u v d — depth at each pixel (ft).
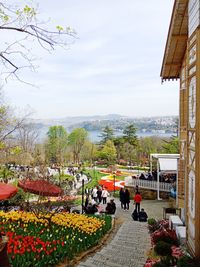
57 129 233.76
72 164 213.87
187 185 39.34
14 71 23.09
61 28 29.37
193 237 34.35
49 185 54.95
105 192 88.17
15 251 29.58
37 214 49.60
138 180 102.42
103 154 231.91
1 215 49.03
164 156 92.48
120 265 32.01
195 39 34.60
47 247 32.89
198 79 32.65
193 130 35.94
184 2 41.14
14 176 80.89
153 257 34.47
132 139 245.45
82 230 43.98
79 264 31.99
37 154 97.30
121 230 53.93
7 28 20.72
